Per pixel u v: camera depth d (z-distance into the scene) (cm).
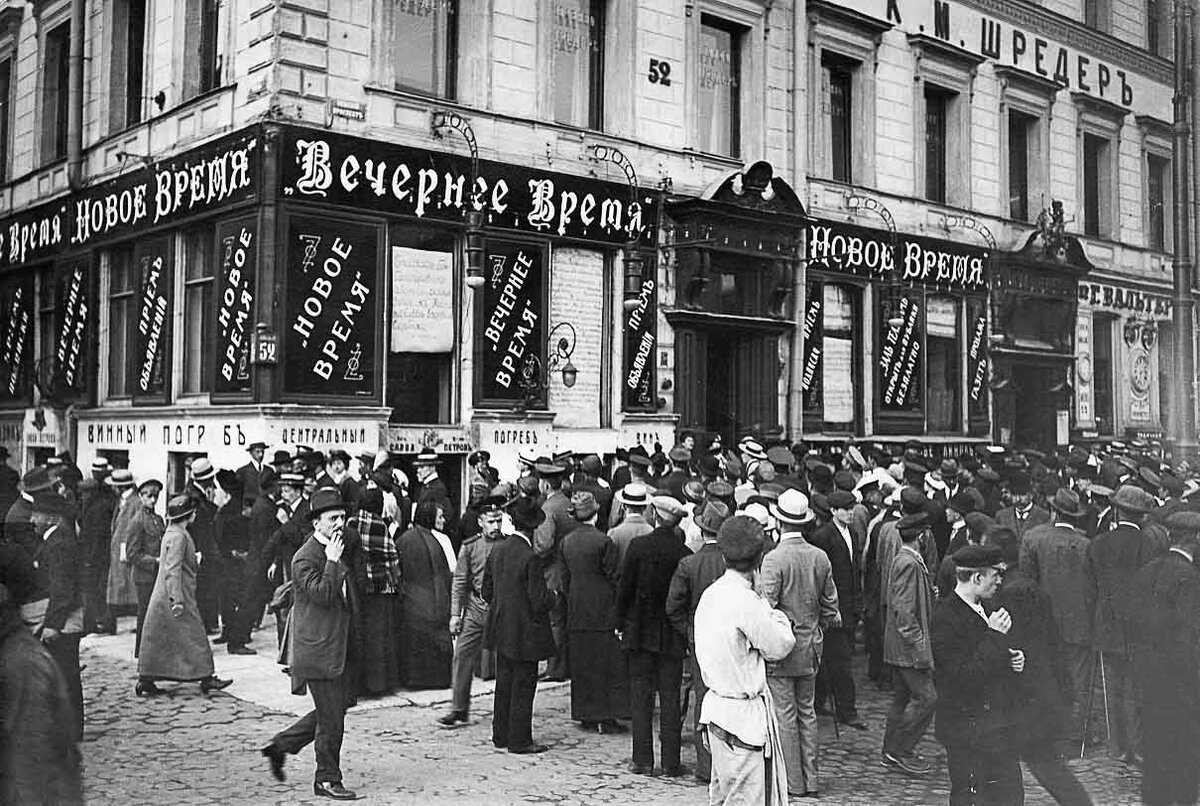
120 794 750
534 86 1886
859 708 1067
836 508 1068
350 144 1642
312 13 1625
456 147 1764
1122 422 3133
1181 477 1678
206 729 922
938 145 2667
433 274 1759
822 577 817
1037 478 1579
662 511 853
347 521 1070
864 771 864
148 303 1888
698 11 2130
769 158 2242
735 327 2103
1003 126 2775
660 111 2062
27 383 2302
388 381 1722
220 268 1670
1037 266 2769
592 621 953
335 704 761
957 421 2638
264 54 1611
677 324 2038
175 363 1822
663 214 2036
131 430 1881
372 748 888
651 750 839
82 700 888
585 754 888
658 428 2012
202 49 1842
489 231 1794
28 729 455
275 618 1438
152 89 1947
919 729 859
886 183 2480
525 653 879
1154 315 3262
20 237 2333
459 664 968
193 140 1773
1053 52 2939
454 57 1820
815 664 807
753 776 600
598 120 2016
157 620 1027
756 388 2175
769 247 2156
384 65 1703
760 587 798
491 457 1783
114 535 1316
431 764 847
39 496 895
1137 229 3253
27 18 2417
